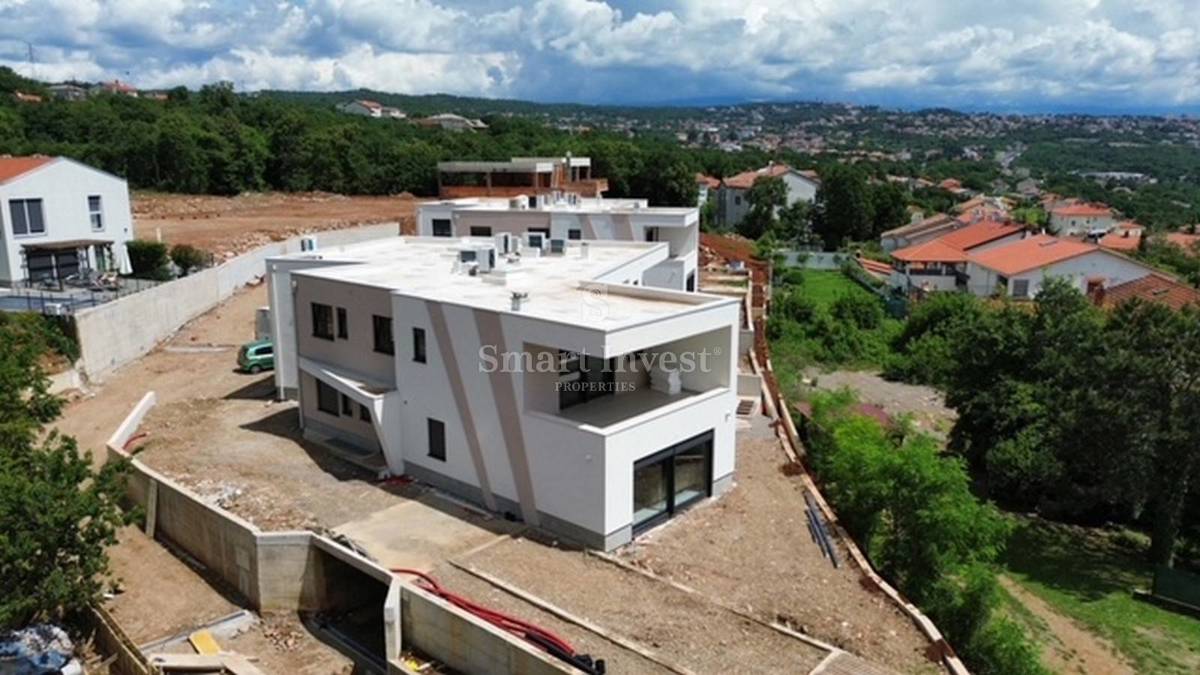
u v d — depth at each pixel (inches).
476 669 759.7
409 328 1076.5
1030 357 1477.6
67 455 955.3
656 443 960.3
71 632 893.8
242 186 3959.2
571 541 940.6
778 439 1288.1
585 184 2679.6
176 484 1070.4
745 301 2218.3
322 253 1493.6
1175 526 1208.8
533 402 970.1
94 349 1600.6
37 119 4025.6
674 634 757.9
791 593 844.6
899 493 930.7
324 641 896.3
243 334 1937.7
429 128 5265.8
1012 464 1371.8
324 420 1273.4
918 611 813.2
